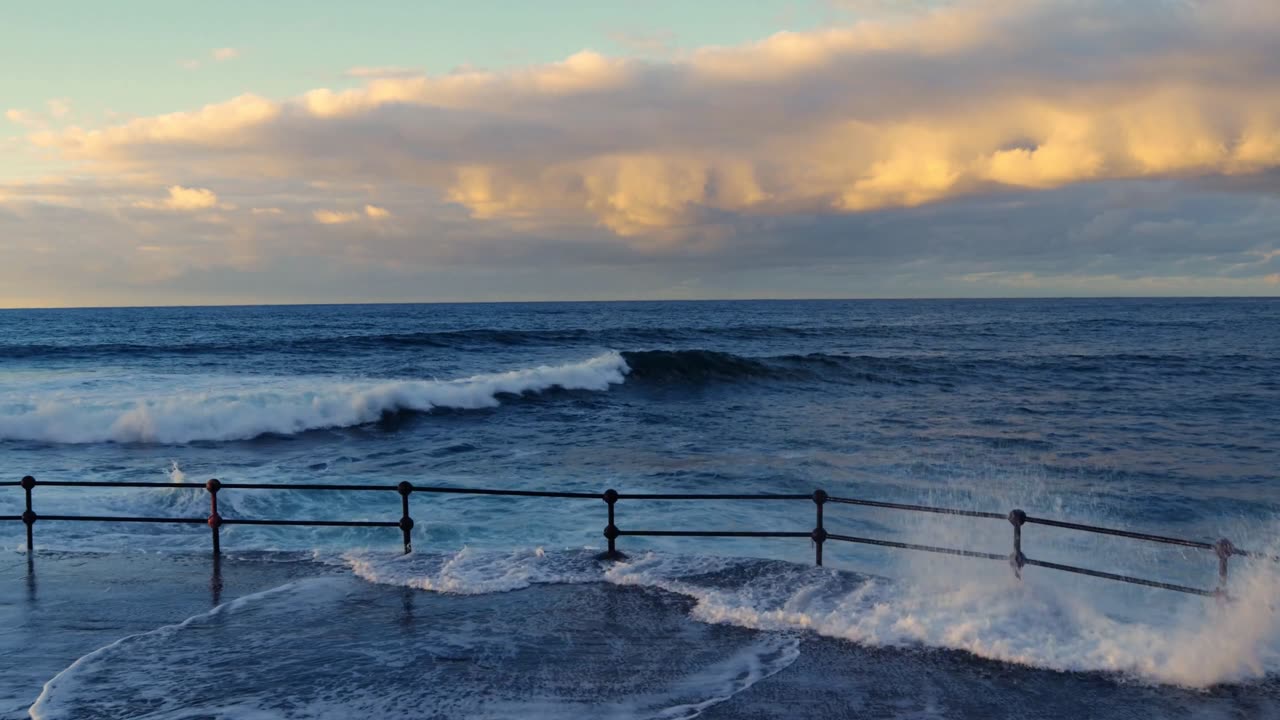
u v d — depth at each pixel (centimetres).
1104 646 566
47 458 1766
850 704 502
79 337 6575
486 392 2747
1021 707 497
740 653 580
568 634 615
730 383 3500
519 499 1271
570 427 2325
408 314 14700
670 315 13412
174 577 755
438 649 586
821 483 1527
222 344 5022
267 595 704
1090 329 8519
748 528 1112
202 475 1530
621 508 1216
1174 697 510
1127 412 2683
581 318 11869
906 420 2483
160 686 525
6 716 483
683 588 715
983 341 6556
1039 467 1733
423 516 1145
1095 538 1102
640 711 491
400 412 2433
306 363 4112
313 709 493
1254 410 2720
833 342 6347
